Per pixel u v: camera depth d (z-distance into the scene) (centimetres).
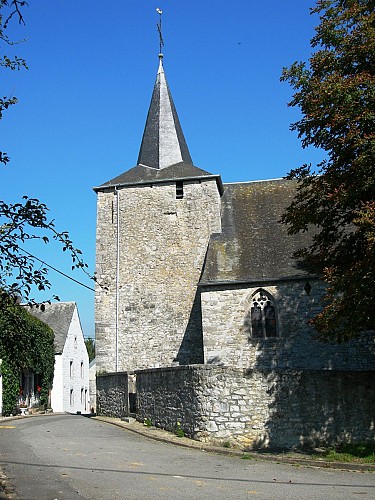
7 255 683
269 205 2584
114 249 2583
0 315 718
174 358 2405
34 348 764
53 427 1905
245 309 2169
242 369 1414
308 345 2095
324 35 1409
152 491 832
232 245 2391
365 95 1265
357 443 1384
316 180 1427
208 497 796
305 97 1404
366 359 2045
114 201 2645
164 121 2916
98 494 803
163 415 1659
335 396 1416
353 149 1277
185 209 2577
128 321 2483
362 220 1163
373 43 1288
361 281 1188
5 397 2811
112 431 1730
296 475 1013
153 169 2791
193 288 2470
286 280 2148
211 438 1380
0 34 655
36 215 677
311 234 2347
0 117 658
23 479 918
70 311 4347
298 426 1386
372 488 892
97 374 2470
